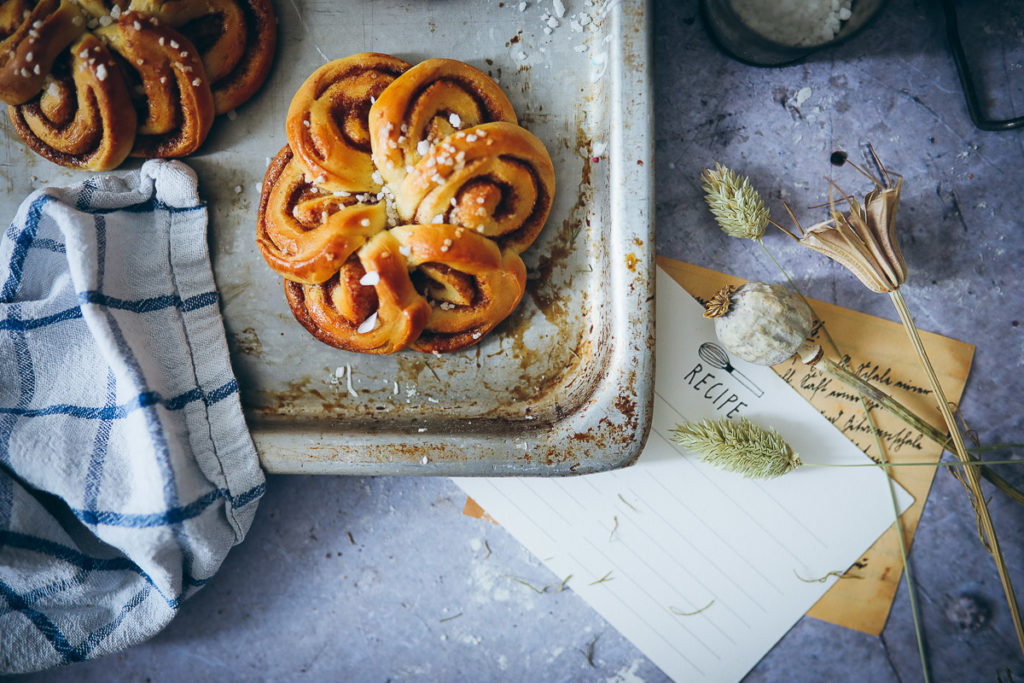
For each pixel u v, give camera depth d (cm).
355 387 34
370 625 37
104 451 32
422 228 31
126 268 33
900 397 35
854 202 32
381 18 34
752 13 32
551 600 37
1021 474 36
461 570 37
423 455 33
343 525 37
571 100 34
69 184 34
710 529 36
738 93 35
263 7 33
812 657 36
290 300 33
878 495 36
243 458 33
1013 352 35
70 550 33
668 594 36
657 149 35
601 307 34
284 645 37
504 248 33
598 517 36
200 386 33
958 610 36
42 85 32
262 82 34
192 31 33
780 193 35
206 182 34
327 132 32
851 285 35
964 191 35
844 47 35
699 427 34
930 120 35
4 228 34
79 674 37
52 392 32
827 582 36
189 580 33
